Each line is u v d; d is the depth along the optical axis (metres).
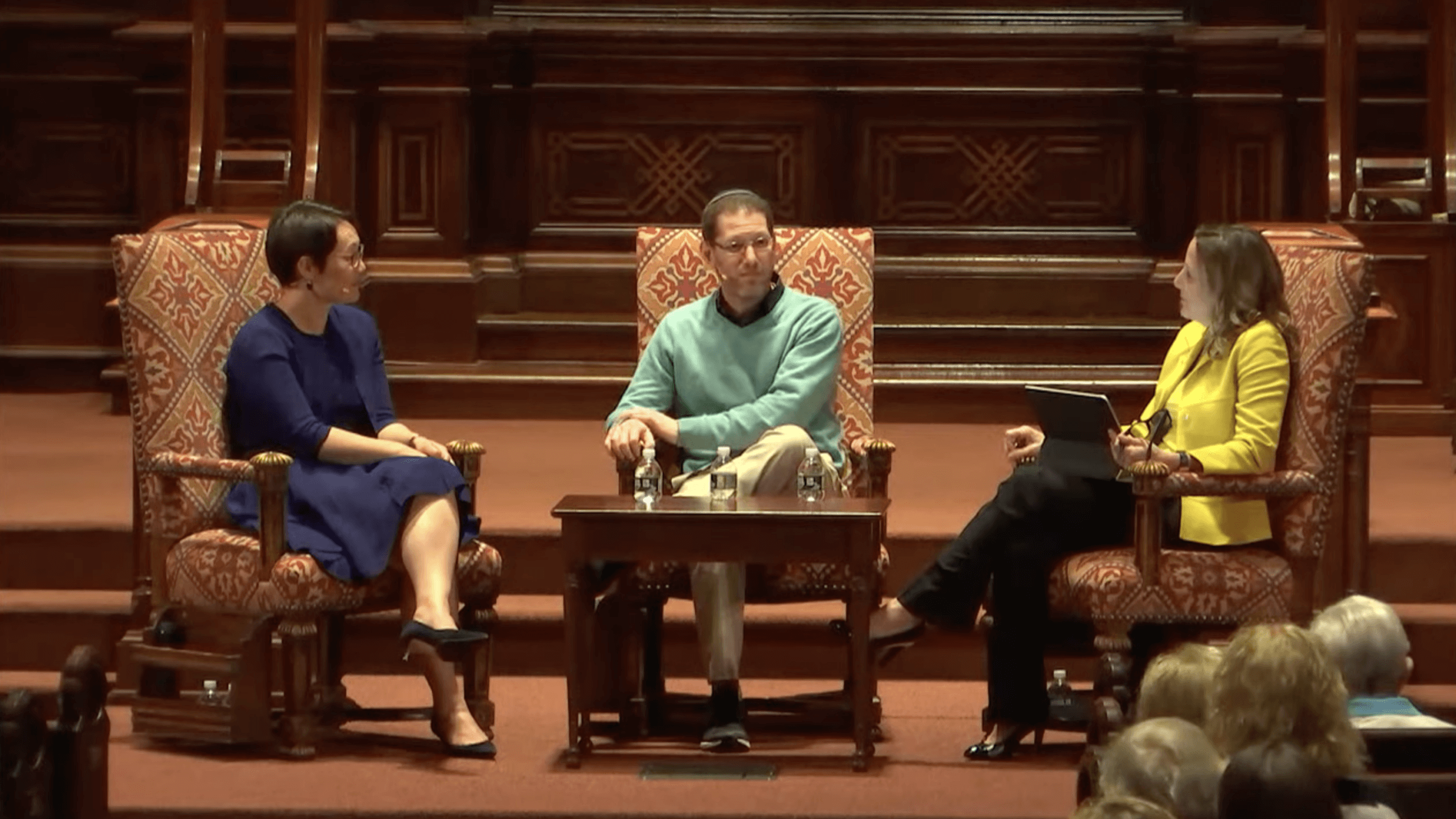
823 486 11.27
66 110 19.38
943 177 18.66
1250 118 18.45
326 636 11.44
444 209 18.03
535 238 18.62
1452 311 16.47
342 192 18.09
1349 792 7.08
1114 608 10.55
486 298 18.38
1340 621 8.36
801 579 11.18
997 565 10.92
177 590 11.22
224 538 11.13
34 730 8.52
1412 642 12.33
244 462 10.89
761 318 11.68
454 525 10.95
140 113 18.38
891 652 11.24
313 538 10.91
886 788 10.29
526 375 17.52
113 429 17.12
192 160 14.84
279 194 14.88
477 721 11.23
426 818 9.84
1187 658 7.57
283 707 11.77
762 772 10.55
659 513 10.51
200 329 11.62
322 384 11.48
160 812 9.88
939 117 18.61
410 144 18.03
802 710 11.68
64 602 12.73
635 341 17.88
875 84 18.56
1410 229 16.34
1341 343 10.84
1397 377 16.78
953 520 13.47
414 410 17.50
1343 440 12.13
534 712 11.78
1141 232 18.62
